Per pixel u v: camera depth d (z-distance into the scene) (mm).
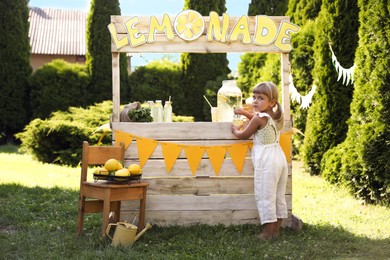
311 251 4254
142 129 4969
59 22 27844
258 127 4676
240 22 5047
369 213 6039
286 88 5105
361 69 6730
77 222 5070
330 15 8453
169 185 5008
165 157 4965
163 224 5012
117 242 4273
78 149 10438
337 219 5641
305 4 10305
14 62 14539
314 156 8742
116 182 4480
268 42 5070
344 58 8406
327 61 8516
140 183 4613
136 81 15016
